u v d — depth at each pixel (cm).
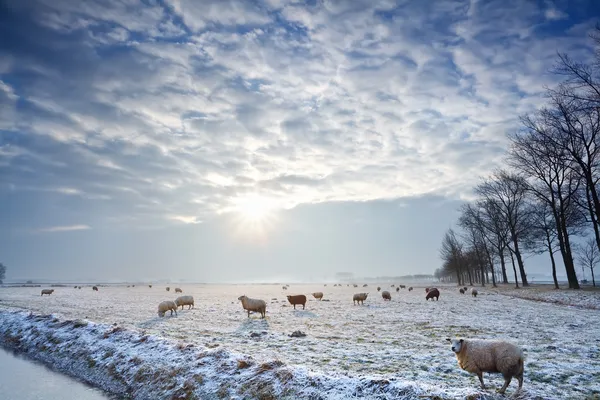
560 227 4266
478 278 11619
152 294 6256
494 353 822
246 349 1374
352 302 3997
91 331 1739
